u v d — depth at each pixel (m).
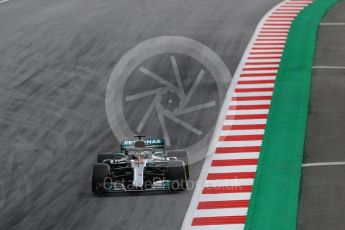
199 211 54.28
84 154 68.56
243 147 68.25
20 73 95.56
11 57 102.69
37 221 54.03
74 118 78.88
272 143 69.00
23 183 62.12
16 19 125.88
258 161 64.56
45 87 89.75
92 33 114.06
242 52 102.69
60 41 110.12
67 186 60.88
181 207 55.06
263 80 89.75
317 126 73.44
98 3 137.50
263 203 55.44
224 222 52.25
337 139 69.62
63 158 67.75
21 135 74.31
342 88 85.94
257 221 52.22
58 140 72.62
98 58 101.25
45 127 76.44
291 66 95.38
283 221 52.03
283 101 81.56
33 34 114.56
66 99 85.38
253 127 73.62
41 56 102.81
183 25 118.38
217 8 131.00
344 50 102.56
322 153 66.06
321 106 79.56
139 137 61.38
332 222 51.62
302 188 58.34
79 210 55.47
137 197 57.28
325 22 118.38
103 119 78.38
